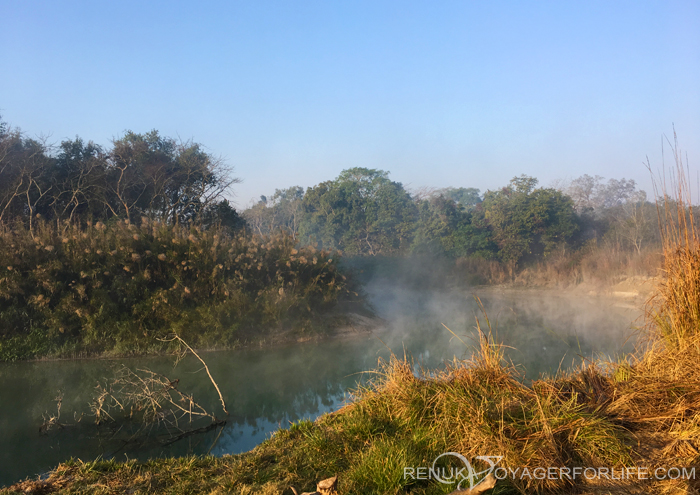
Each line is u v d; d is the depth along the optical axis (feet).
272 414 27.89
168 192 91.71
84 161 81.87
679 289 20.01
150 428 25.14
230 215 88.94
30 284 44.45
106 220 80.94
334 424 18.52
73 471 16.69
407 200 161.38
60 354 42.32
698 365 17.07
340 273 63.67
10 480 19.02
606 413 15.79
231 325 48.21
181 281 49.44
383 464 13.73
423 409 17.28
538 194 121.39
